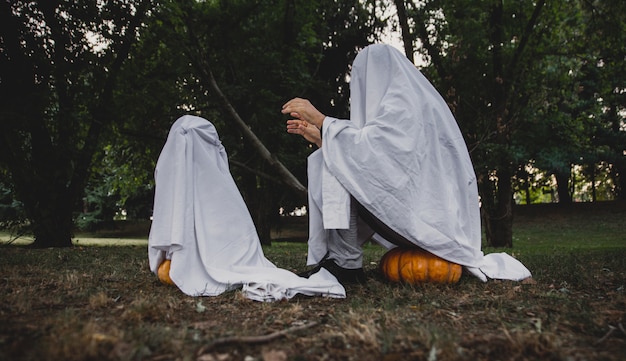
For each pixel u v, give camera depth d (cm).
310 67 1502
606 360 184
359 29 1503
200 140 381
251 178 1287
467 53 1181
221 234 365
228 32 1141
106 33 898
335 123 367
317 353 189
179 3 871
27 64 828
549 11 1237
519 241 1816
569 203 2600
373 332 208
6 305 267
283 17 1244
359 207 384
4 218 1030
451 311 270
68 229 1025
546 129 1457
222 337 211
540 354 188
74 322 218
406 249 386
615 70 1352
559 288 363
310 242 383
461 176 387
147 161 1374
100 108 998
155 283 379
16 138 880
